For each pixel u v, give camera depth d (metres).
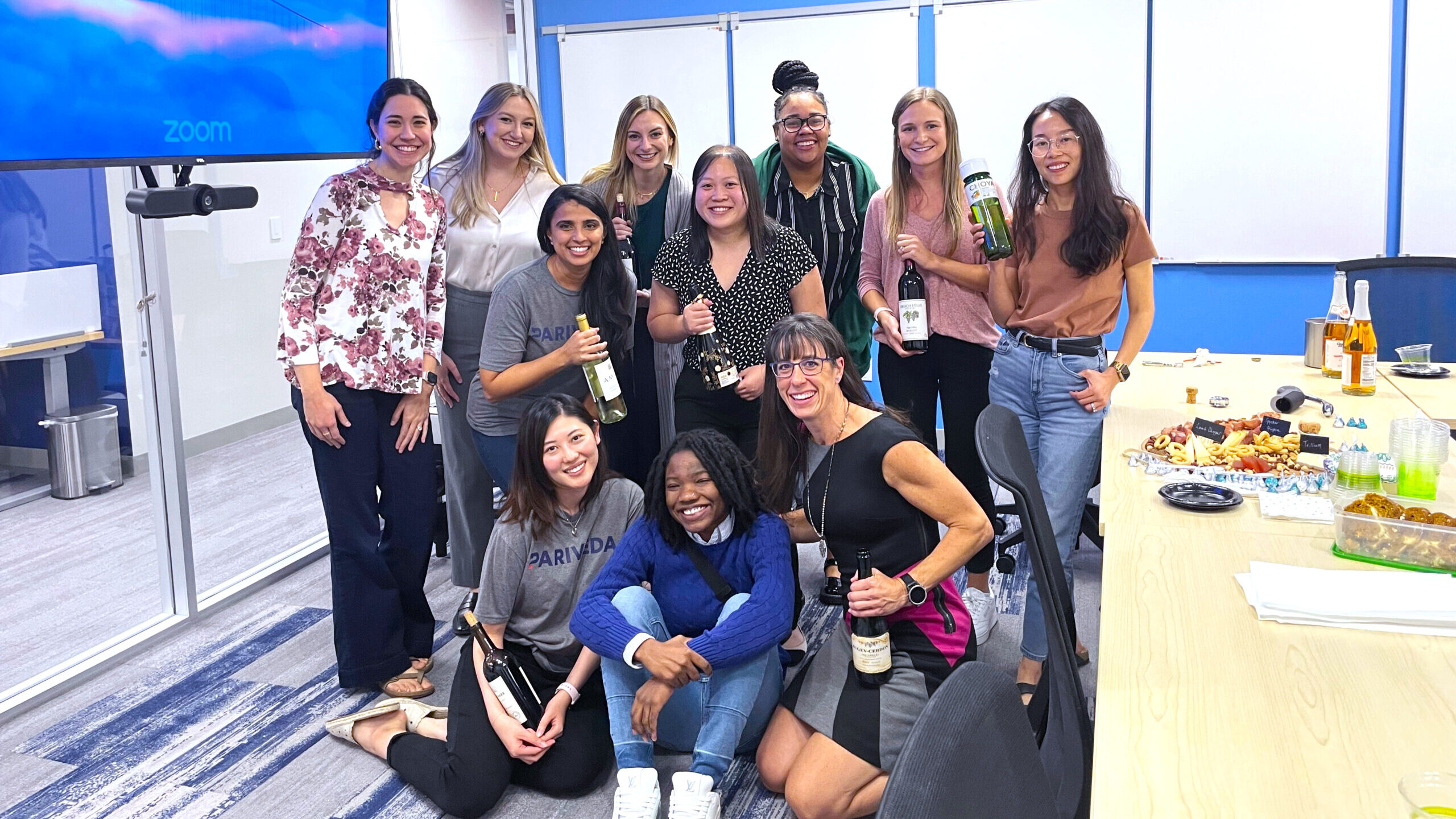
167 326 3.55
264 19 3.05
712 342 3.03
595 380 2.98
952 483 2.20
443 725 2.69
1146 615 1.67
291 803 2.52
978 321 3.28
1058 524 2.82
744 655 2.32
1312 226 4.94
